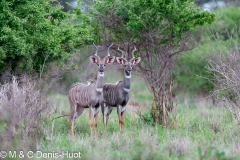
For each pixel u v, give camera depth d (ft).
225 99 108.88
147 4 117.80
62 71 123.34
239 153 85.66
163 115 119.14
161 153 83.61
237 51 105.50
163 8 117.29
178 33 121.19
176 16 118.01
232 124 113.91
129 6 119.65
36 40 111.86
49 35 113.70
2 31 107.86
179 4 118.52
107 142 94.58
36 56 115.96
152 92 121.19
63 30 118.93
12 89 97.50
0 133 89.15
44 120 106.32
